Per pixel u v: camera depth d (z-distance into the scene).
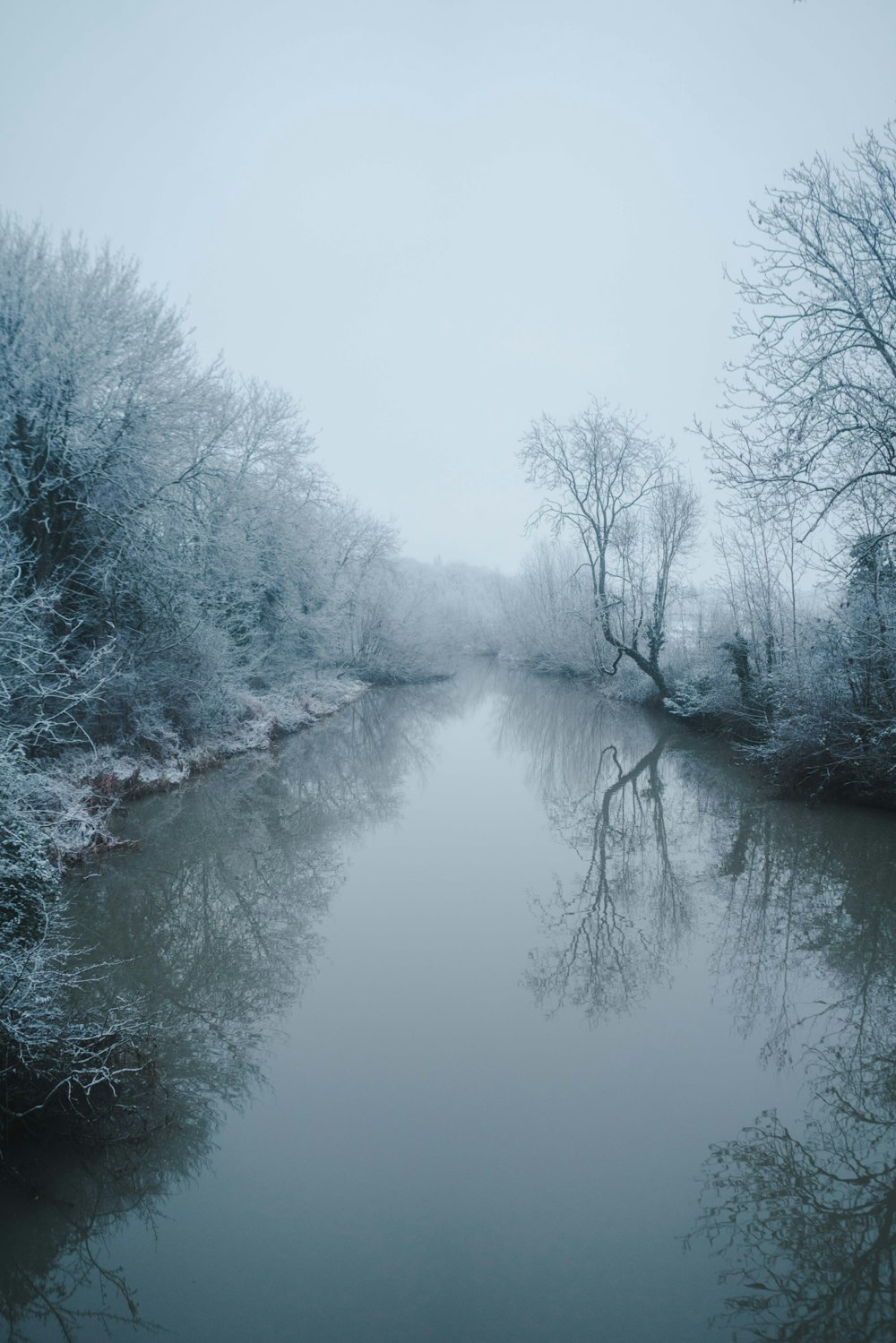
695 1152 4.35
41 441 11.24
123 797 11.32
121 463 12.17
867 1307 3.34
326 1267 3.53
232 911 8.05
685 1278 3.49
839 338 9.80
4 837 4.87
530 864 9.71
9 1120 4.03
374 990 6.32
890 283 9.36
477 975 6.61
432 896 8.55
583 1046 5.43
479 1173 4.16
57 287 11.79
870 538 10.52
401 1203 3.94
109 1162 4.13
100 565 11.99
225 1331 3.20
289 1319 3.25
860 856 9.42
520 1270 3.50
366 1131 4.51
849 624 11.13
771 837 10.40
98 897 8.15
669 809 12.45
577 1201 3.95
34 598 7.23
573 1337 3.15
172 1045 5.37
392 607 34.41
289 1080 5.02
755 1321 3.23
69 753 10.61
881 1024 5.80
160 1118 4.52
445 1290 3.39
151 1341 3.17
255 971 6.68
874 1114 4.72
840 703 11.55
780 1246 3.69
